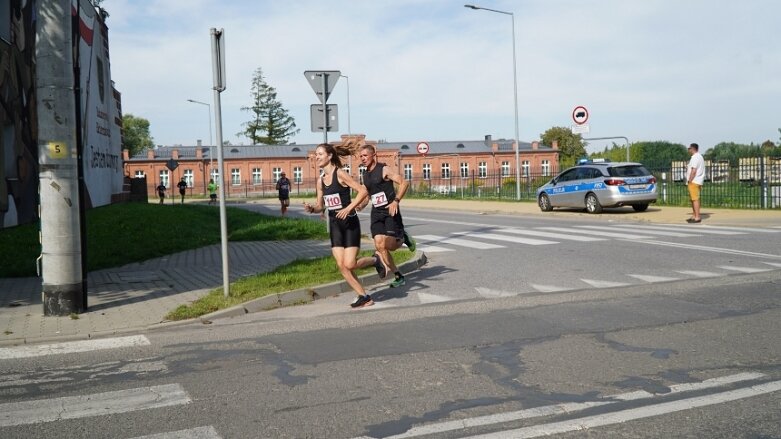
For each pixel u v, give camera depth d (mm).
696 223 17484
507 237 15383
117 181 35094
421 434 3904
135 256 12984
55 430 4133
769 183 21453
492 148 83000
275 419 4227
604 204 21391
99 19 30531
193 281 10055
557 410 4246
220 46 8195
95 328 7043
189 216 24328
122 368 5559
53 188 7672
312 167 80000
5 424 4250
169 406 4535
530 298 8125
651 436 3795
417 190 45938
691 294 8047
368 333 6543
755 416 4062
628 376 4918
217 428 4098
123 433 4059
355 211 7875
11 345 6508
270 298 8109
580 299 7969
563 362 5324
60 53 7664
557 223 19219
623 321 6715
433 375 5066
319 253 13133
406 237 8828
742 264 10250
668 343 5824
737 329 6258
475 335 6312
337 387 4844
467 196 38844
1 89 17516
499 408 4309
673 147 60938
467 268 10797
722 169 23156
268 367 5438
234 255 13344
